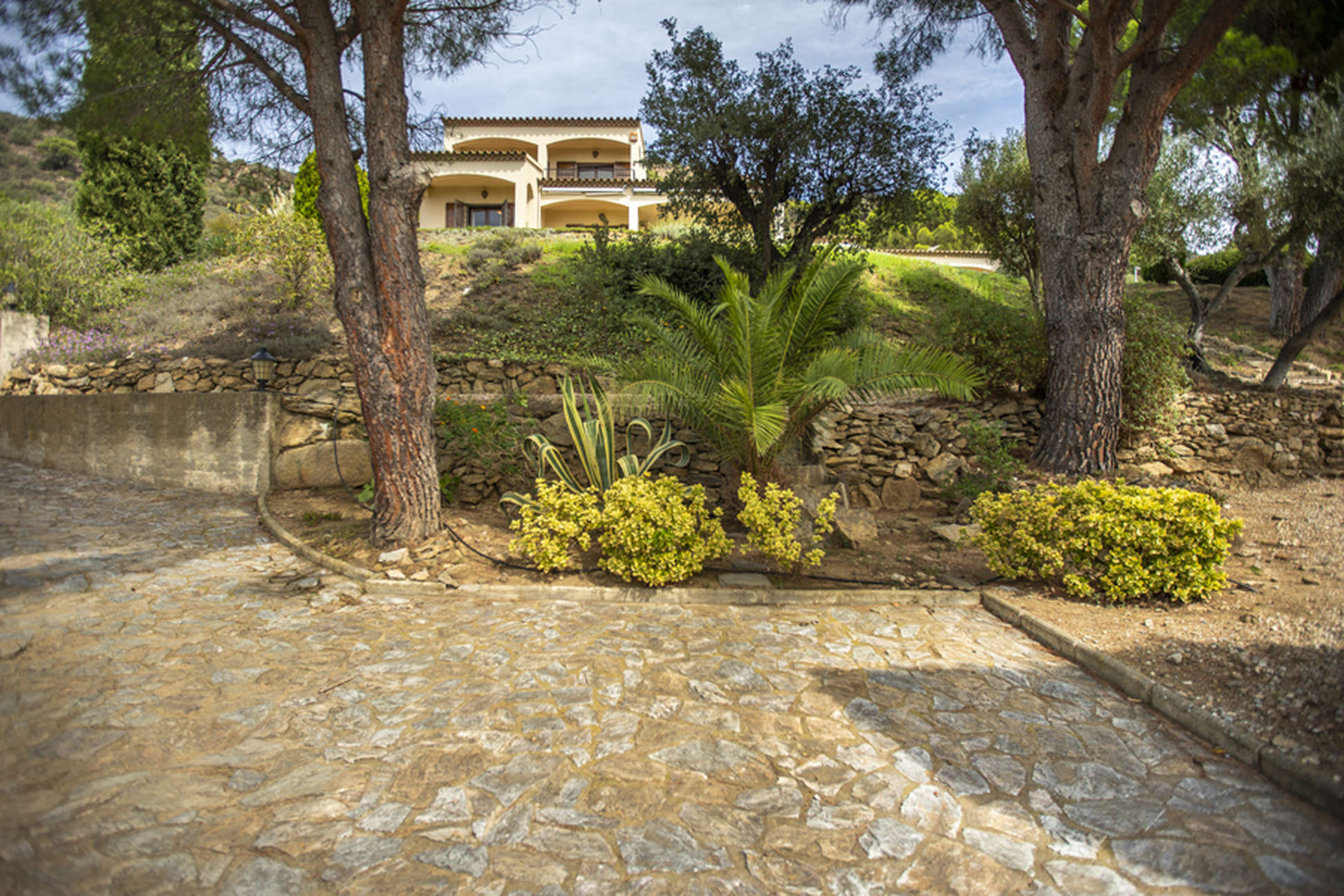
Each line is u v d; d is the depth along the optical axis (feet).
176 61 20.84
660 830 7.65
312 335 31.53
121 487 24.79
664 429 24.03
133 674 10.86
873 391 18.49
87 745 8.63
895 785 8.63
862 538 20.53
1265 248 33.32
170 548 18.20
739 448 20.11
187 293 37.73
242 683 10.89
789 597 16.25
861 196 33.76
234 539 19.69
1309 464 28.09
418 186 18.39
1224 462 27.30
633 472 20.45
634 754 9.23
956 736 9.93
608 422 21.27
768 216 33.94
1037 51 26.58
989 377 28.09
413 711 10.25
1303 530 19.45
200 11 18.79
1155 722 10.43
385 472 18.60
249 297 36.22
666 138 32.58
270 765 8.67
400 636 13.35
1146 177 25.04
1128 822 7.94
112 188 43.52
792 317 19.17
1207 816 8.04
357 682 11.18
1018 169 37.17
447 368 29.17
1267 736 9.35
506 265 40.22
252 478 25.20
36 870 6.21
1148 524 14.97
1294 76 16.61
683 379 19.74
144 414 25.91
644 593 16.21
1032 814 8.09
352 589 16.08
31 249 22.58
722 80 31.91
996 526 16.92
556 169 95.86
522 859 7.10
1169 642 12.80
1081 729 10.19
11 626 10.86
